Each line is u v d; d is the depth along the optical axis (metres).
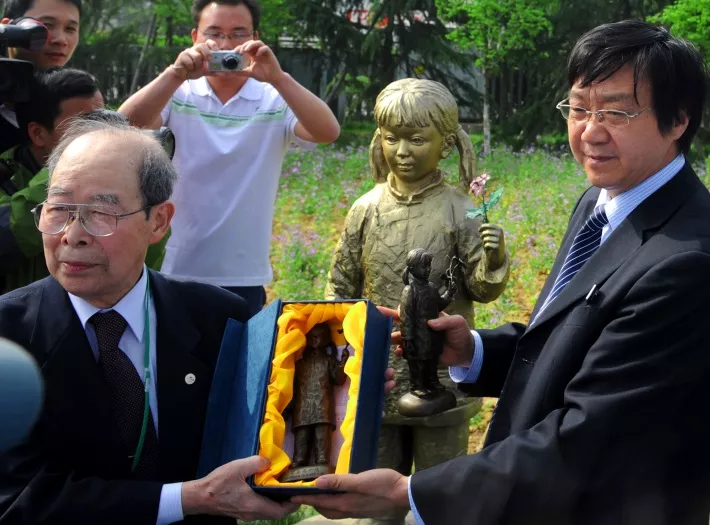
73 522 2.48
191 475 2.77
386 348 2.83
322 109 4.77
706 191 2.66
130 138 2.62
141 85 23.38
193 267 4.85
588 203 3.02
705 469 2.51
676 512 2.50
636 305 2.44
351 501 2.57
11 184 4.00
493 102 21.89
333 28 21.88
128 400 2.69
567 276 2.79
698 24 13.76
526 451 2.47
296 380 2.83
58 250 2.52
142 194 2.58
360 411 2.58
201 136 4.80
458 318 3.22
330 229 11.76
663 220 2.56
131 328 2.71
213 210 4.82
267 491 2.50
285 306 2.85
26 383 2.54
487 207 3.80
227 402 2.80
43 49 4.70
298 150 17.84
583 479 2.44
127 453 2.68
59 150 2.65
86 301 2.67
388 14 21.47
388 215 4.13
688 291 2.40
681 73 2.52
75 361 2.60
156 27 22.09
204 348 2.85
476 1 17.00
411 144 4.00
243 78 4.88
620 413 2.41
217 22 4.92
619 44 2.51
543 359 2.63
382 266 4.11
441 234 4.04
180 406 2.74
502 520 2.46
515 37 17.00
